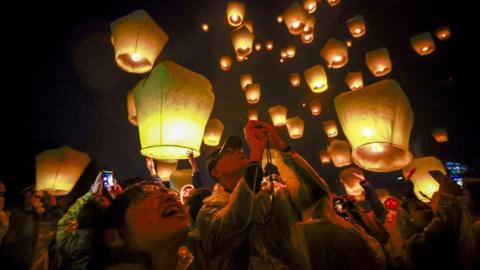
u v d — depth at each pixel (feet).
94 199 5.83
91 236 5.10
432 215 10.13
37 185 10.12
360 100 7.64
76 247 5.15
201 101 7.18
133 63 11.05
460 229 8.19
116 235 3.93
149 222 3.87
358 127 7.63
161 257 3.88
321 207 6.36
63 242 5.32
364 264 7.26
